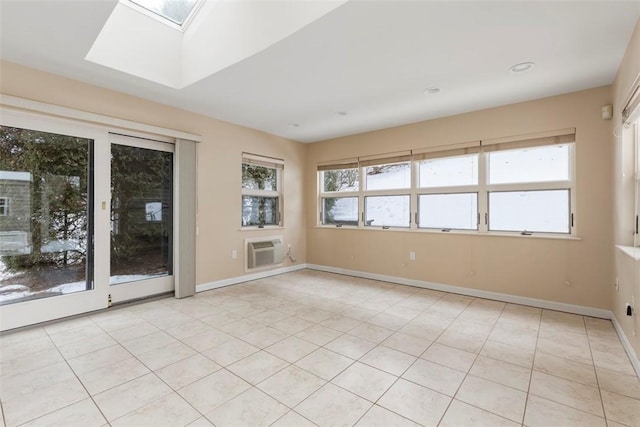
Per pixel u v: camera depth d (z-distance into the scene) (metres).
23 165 2.84
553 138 3.41
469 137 3.96
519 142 3.61
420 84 3.11
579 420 1.65
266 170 5.16
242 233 4.65
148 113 3.57
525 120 3.56
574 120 3.29
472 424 1.62
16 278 2.82
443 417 1.68
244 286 4.43
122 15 2.84
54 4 1.99
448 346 2.53
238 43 2.63
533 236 3.52
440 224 4.29
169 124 3.76
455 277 4.09
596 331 2.82
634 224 2.53
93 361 2.26
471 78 2.97
